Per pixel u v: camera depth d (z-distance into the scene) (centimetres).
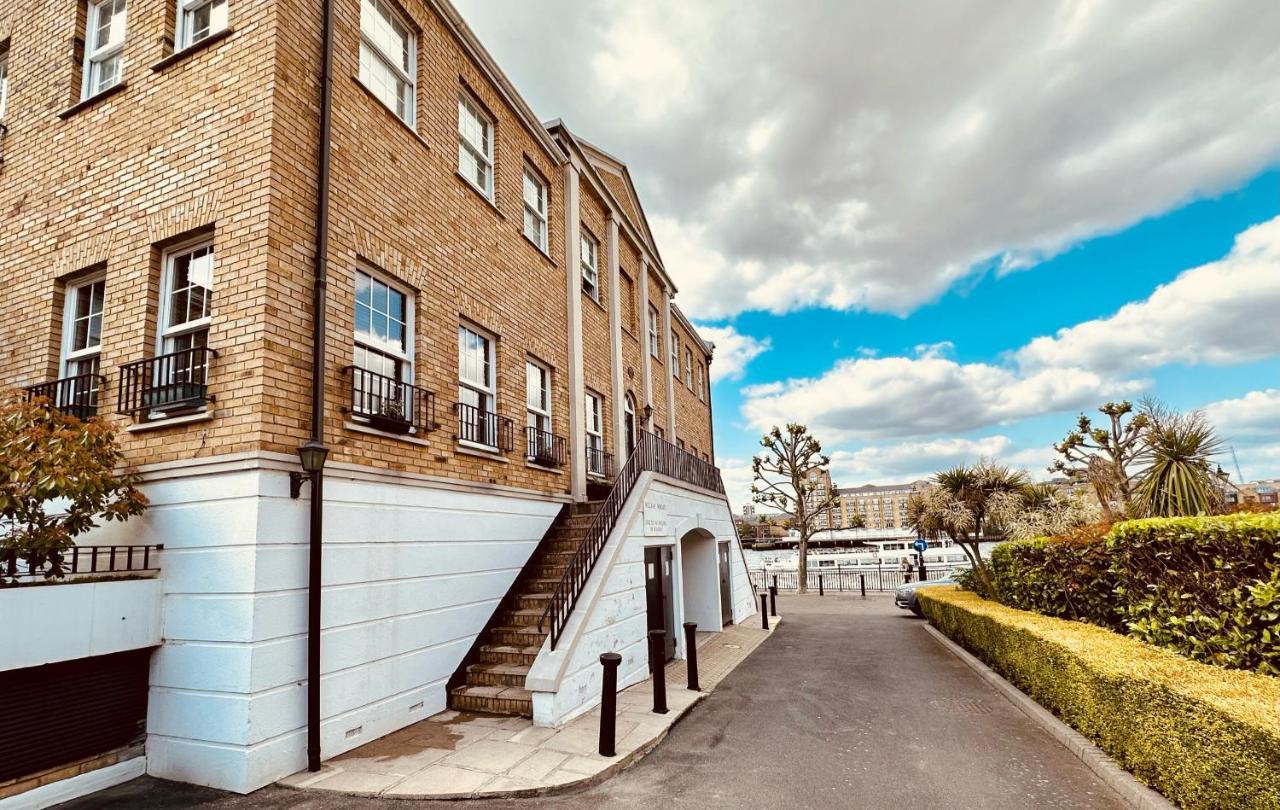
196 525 558
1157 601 633
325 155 647
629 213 1689
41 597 479
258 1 630
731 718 743
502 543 879
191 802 491
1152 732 467
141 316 635
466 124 967
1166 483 852
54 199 721
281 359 579
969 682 920
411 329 774
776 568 3148
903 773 552
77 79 741
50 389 679
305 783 521
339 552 612
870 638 1391
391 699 654
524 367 1025
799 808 482
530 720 687
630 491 1008
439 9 879
